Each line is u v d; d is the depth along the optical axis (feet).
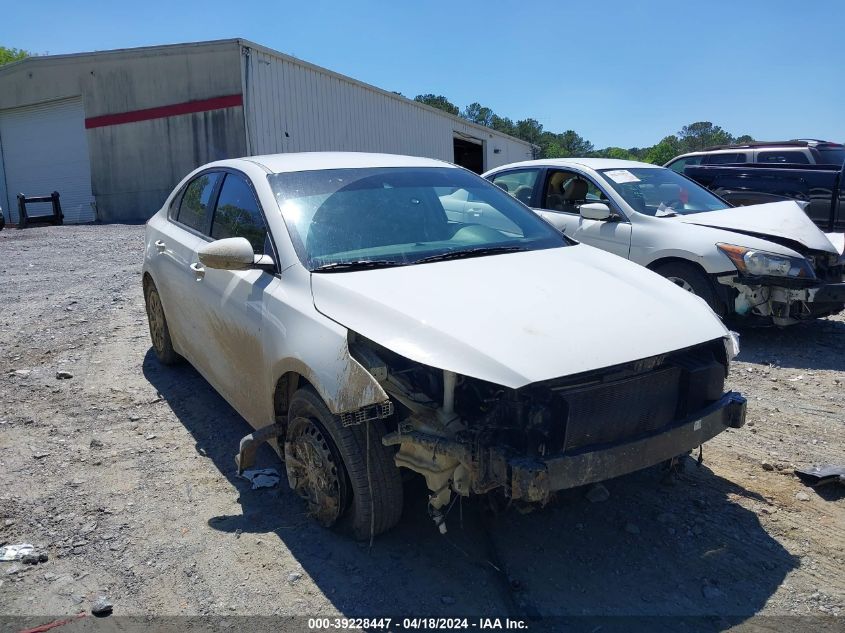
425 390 9.75
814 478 12.07
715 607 9.15
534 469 8.49
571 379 8.96
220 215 14.38
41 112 77.92
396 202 13.05
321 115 74.64
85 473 12.91
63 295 28.76
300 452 11.02
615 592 9.48
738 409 10.43
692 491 12.05
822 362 19.29
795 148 38.52
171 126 68.85
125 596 9.49
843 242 21.18
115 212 74.54
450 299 9.95
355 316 9.82
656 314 10.23
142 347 20.89
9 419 15.42
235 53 63.82
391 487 10.05
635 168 24.63
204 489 12.32
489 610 9.13
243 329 12.01
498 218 13.85
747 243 19.92
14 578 9.86
